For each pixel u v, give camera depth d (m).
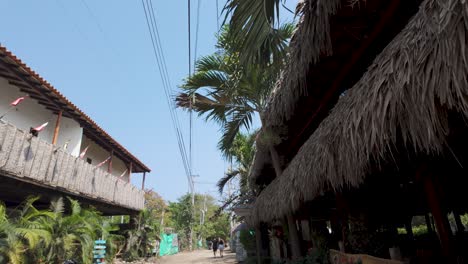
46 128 12.26
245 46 3.14
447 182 5.24
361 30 4.25
